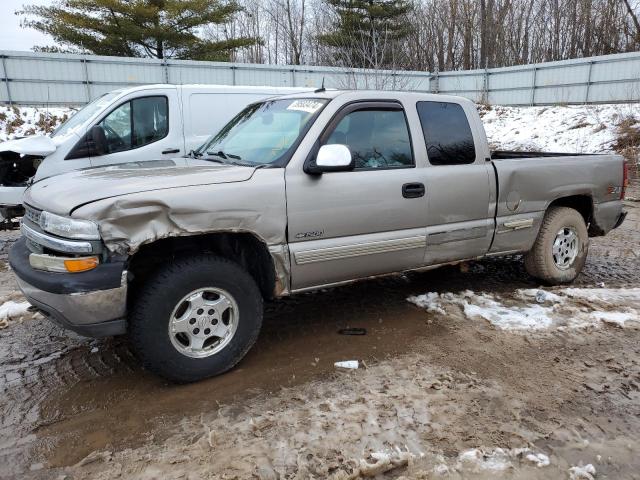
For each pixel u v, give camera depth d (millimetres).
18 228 6988
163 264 3301
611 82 20438
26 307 4664
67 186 3338
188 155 4660
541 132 18594
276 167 3594
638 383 3434
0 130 16109
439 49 35469
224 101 7719
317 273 3809
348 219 3820
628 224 8445
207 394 3301
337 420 2982
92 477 2551
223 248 3652
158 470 2588
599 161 5379
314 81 21797
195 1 26141
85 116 7203
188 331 3334
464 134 4484
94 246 2992
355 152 3938
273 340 4094
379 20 29609
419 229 4203
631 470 2615
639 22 28328
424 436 2842
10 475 2574
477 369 3600
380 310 4699
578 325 4285
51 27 25188
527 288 5305
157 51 27219
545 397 3250
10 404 3207
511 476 2551
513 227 4773
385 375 3510
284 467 2596
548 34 35156
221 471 2570
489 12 34156
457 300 4824
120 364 3719
